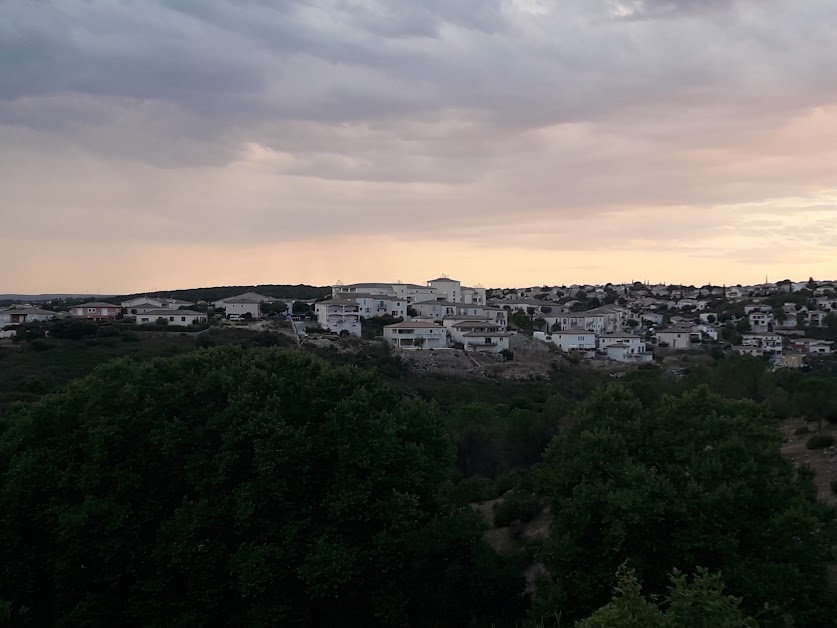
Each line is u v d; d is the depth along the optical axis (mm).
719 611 12750
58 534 25547
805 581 19859
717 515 20609
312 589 23359
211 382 28828
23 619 27141
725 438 23547
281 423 26266
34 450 27266
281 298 189875
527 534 34625
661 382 54438
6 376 68875
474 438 50406
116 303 137125
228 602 25562
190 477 26141
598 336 138500
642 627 12539
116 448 26969
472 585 23781
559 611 20781
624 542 20875
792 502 21516
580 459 23422
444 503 28844
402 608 24344
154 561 24812
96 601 24938
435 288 162125
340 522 25906
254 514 25484
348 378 30781
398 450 27562
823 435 41781
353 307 126688
